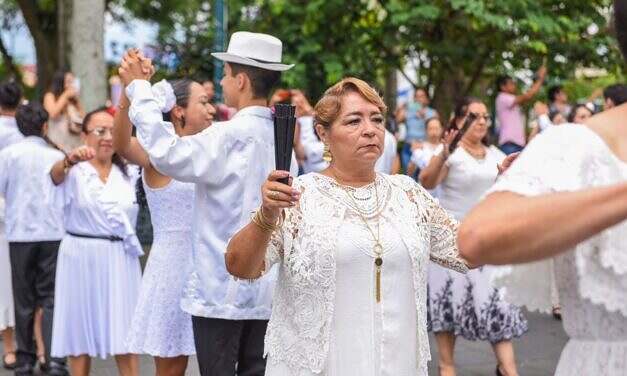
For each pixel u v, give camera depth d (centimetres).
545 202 157
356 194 300
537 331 745
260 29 1165
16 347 629
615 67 1148
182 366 446
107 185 535
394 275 291
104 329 529
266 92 405
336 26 1116
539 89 1150
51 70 2064
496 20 1020
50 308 617
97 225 530
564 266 189
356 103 303
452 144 550
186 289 398
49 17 2119
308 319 289
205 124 443
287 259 293
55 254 614
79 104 882
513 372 568
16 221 609
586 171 175
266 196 271
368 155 301
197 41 1466
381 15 1135
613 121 181
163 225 438
